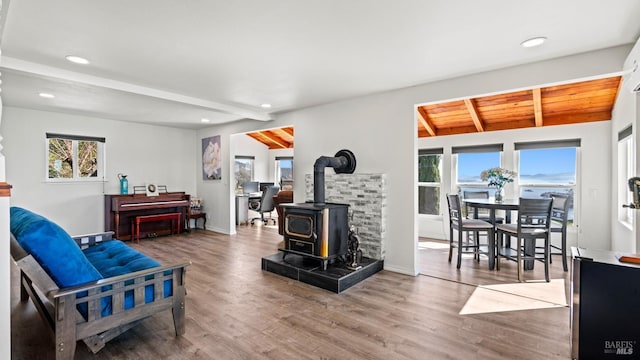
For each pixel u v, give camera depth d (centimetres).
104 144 587
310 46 268
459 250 414
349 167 438
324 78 353
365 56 289
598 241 445
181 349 225
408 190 392
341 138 455
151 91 396
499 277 379
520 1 198
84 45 264
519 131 514
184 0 196
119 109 496
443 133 596
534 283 358
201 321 266
